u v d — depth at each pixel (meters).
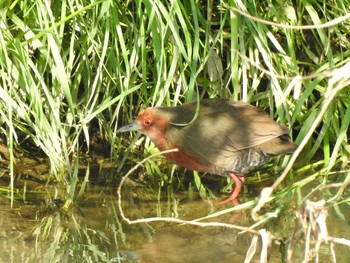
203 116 11.03
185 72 11.81
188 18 11.27
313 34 12.03
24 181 11.30
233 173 11.06
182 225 10.18
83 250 9.35
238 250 9.43
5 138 12.09
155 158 12.16
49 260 9.03
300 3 11.80
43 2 10.48
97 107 11.20
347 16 6.98
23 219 10.20
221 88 11.81
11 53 10.69
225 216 10.48
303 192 11.08
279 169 11.78
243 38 11.10
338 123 11.56
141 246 9.52
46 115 11.34
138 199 11.02
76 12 10.28
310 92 10.95
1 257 9.06
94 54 11.38
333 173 11.48
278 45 11.16
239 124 10.90
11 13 10.68
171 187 11.49
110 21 10.95
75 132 11.48
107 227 10.09
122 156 12.20
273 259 9.01
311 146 11.91
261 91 12.20
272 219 10.27
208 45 11.39
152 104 11.57
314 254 7.20
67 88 10.47
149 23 10.38
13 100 10.80
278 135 10.80
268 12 11.45
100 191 11.20
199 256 9.27
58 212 10.46
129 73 10.80
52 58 10.80
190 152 11.03
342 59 11.41
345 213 10.35
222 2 10.48
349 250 9.21
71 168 11.80
